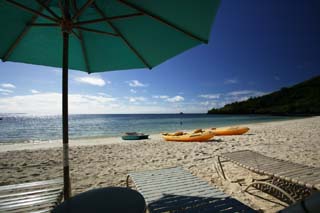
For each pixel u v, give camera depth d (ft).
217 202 6.30
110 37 7.55
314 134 35.68
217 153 21.31
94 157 21.36
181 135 36.88
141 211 4.08
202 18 5.34
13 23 6.29
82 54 8.35
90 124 137.59
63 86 5.65
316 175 8.04
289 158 17.69
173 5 5.23
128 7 6.13
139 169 16.03
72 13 6.64
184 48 7.02
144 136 47.62
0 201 6.24
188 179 8.41
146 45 7.45
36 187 7.57
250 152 12.93
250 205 8.73
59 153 24.50
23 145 42.39
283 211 2.99
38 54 7.94
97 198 4.72
